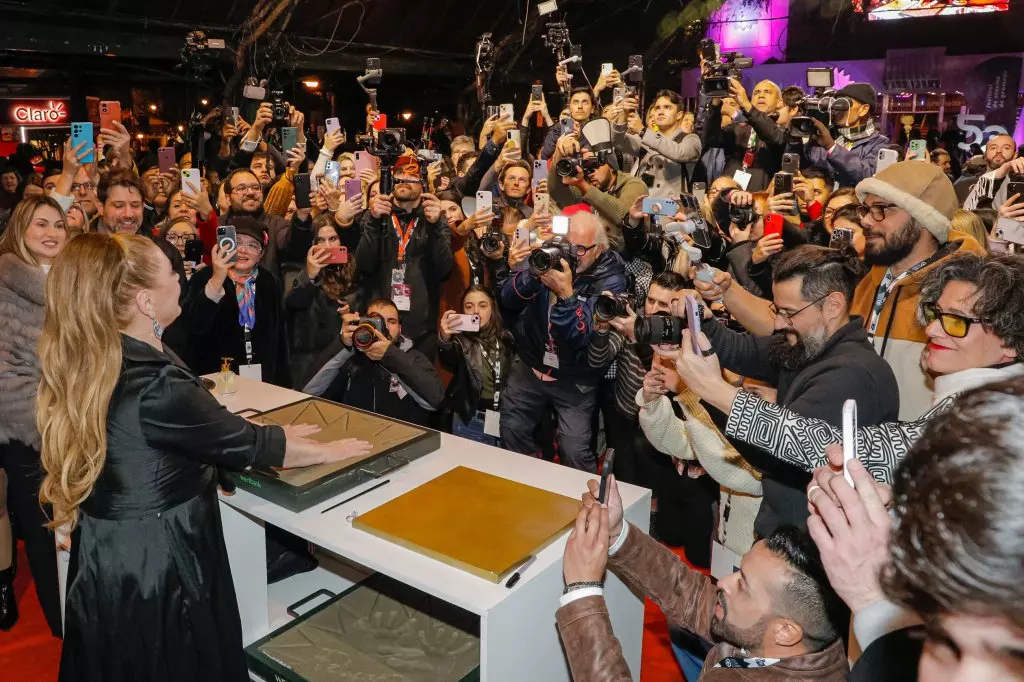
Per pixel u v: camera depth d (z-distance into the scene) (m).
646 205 2.47
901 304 2.36
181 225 4.07
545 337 3.21
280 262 4.23
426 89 11.42
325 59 9.28
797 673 1.33
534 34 10.07
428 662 2.05
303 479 2.05
